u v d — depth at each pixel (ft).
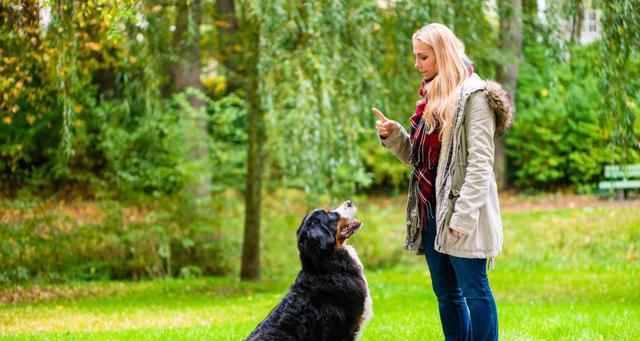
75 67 34.96
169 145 49.60
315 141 35.81
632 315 28.19
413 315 29.89
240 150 52.37
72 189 56.24
